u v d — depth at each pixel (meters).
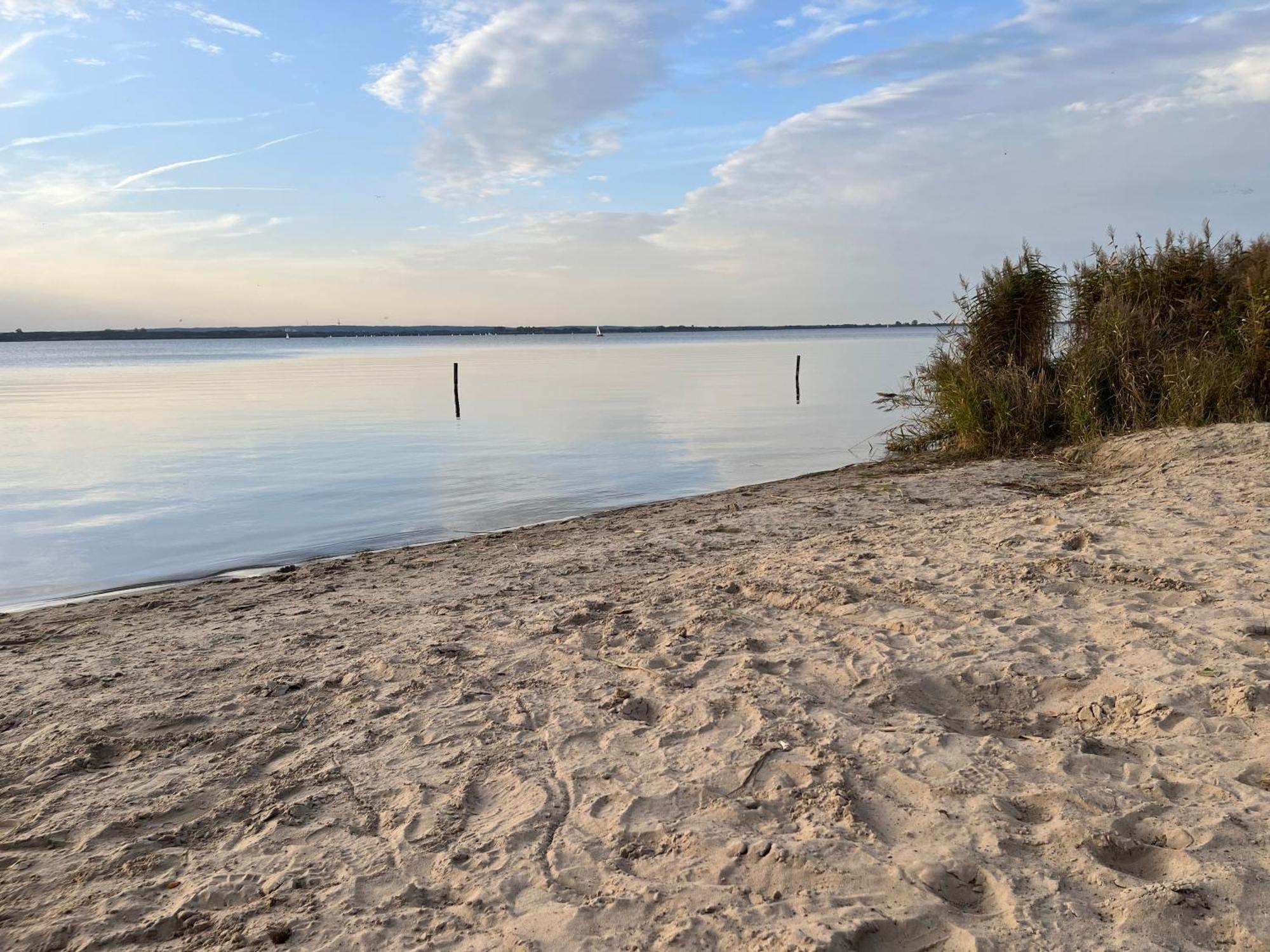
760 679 4.67
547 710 4.58
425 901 3.07
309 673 5.44
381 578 8.67
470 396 35.16
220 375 56.06
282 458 18.45
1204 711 3.89
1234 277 13.98
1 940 2.97
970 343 15.45
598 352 105.25
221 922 2.99
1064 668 4.52
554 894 3.04
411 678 5.18
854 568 6.68
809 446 19.34
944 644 4.96
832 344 123.19
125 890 3.22
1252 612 5.01
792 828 3.31
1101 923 2.62
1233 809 3.13
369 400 33.53
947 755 3.74
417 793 3.82
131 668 5.83
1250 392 12.84
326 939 2.87
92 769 4.31
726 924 2.77
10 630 7.34
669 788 3.68
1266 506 7.62
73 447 20.33
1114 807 3.21
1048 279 15.04
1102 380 13.97
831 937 2.61
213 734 4.61
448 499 13.93
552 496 14.02
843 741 3.93
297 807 3.77
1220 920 2.57
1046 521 7.82
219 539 11.41
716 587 6.54
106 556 10.62
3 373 63.25
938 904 2.78
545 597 7.11
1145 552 6.41
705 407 29.05
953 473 12.74
